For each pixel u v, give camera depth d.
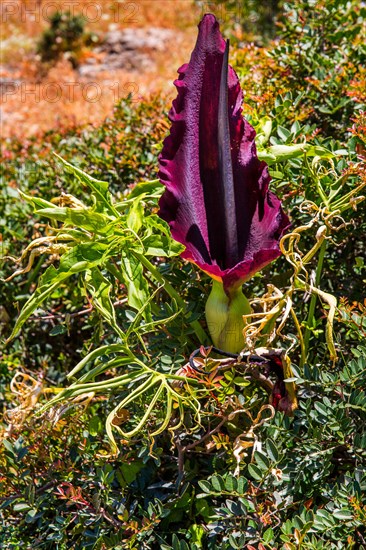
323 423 1.51
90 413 1.83
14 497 1.62
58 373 2.05
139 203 1.60
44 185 2.32
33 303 1.53
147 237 1.57
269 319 1.54
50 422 1.64
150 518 1.53
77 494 1.58
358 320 1.57
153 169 2.19
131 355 1.55
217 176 1.60
